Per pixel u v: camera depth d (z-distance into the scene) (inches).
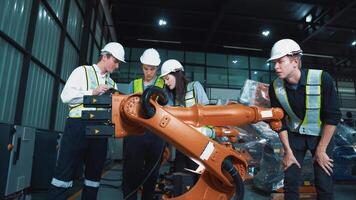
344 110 396.8
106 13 315.0
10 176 95.1
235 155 38.8
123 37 402.6
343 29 355.6
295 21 351.6
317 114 63.1
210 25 374.0
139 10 344.8
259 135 166.9
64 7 190.7
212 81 427.2
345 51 432.5
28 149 109.9
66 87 71.6
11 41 122.4
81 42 231.1
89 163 76.7
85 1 247.8
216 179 42.0
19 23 132.5
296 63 59.7
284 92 65.4
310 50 426.6
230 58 440.8
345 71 470.6
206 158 36.5
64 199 70.0
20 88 133.1
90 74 75.6
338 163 169.6
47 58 168.1
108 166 269.4
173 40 408.2
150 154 81.5
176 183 60.9
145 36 403.9
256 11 342.3
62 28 186.9
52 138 137.9
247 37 402.9
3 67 120.6
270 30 382.0
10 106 128.3
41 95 163.0
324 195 62.1
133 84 92.2
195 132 36.1
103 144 77.6
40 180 130.8
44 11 159.0
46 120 172.6
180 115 39.3
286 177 67.1
